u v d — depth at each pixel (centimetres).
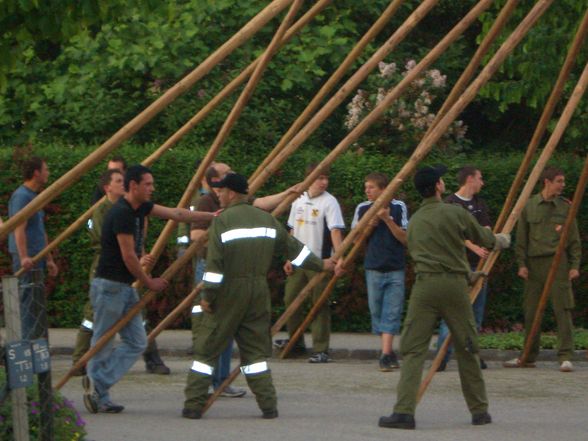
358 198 4575
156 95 5572
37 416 2152
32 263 3309
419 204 4569
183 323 4719
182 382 3438
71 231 3322
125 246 2797
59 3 3073
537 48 4647
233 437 2602
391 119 5153
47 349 1975
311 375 3634
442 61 5928
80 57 5703
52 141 5706
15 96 5788
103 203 3403
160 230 4584
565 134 5284
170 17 3312
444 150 5069
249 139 5462
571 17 4597
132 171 2803
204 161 2812
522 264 3856
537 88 4731
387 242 3756
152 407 2998
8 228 2320
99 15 3120
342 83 5775
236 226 2778
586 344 4162
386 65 5212
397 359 3988
